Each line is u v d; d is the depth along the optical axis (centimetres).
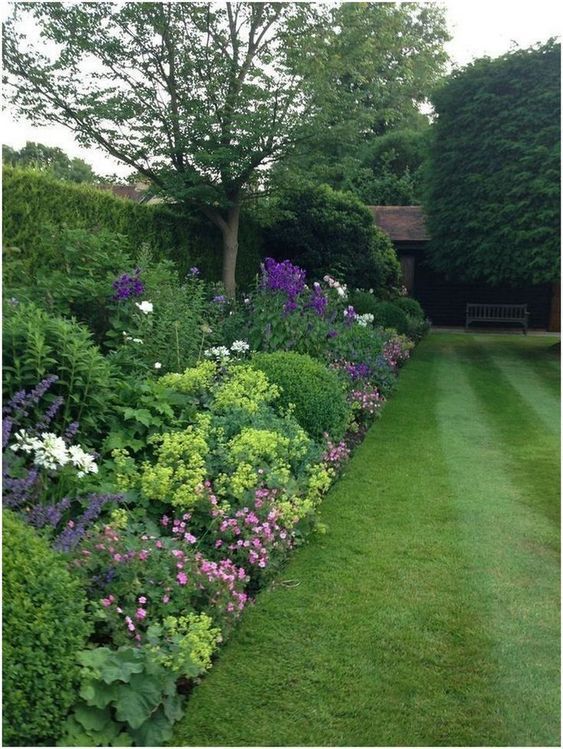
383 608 296
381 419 663
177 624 249
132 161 1015
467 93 1194
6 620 188
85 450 339
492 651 266
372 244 1459
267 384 466
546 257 1111
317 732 221
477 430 629
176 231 990
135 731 211
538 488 461
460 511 414
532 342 1397
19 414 301
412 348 1170
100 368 358
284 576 324
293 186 1156
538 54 1115
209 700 234
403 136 2419
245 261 1259
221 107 995
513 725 226
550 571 335
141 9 901
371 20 1046
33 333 338
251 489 338
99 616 227
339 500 429
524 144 1113
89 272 516
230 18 1003
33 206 616
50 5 891
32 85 915
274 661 256
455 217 1220
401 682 246
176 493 314
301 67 961
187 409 411
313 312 651
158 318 527
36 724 189
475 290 1786
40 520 254
